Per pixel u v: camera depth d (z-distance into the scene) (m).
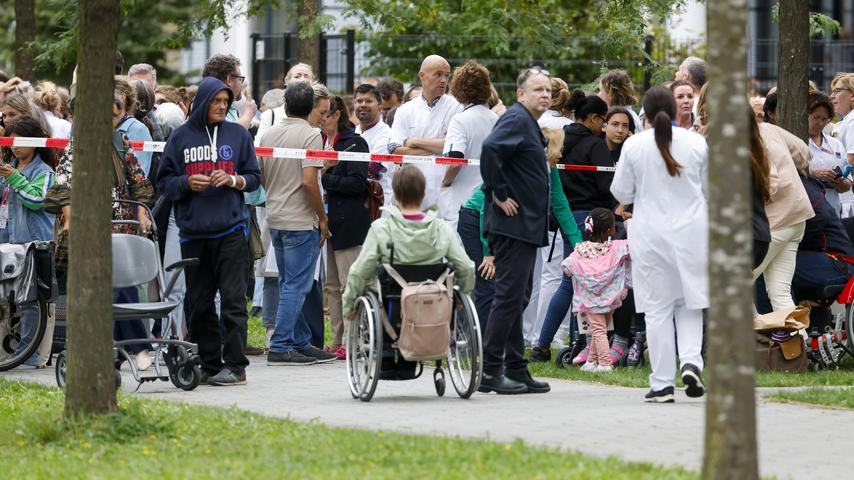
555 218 35.03
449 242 28.81
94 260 24.47
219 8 59.44
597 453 22.06
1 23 111.12
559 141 33.00
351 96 55.25
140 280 32.06
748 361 16.28
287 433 23.55
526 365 30.70
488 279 32.00
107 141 24.45
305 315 38.88
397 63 68.44
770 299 35.56
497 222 29.72
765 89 67.88
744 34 16.19
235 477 19.78
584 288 34.75
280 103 40.50
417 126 40.59
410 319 28.20
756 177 29.45
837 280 35.59
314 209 36.62
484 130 35.41
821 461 21.73
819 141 38.22
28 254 34.34
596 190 37.06
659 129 27.78
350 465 20.55
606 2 53.69
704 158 27.89
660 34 68.81
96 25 24.06
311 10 59.88
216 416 25.47
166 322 37.19
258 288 48.81
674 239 27.73
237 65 37.59
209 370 32.72
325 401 29.16
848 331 35.00
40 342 34.94
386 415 26.67
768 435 24.20
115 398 24.86
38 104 40.62
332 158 36.34
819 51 65.81
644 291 28.28
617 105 40.69
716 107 16.25
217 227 31.72
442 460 20.73
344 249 38.09
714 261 16.33
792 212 34.56
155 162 37.38
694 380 27.89
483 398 29.67
